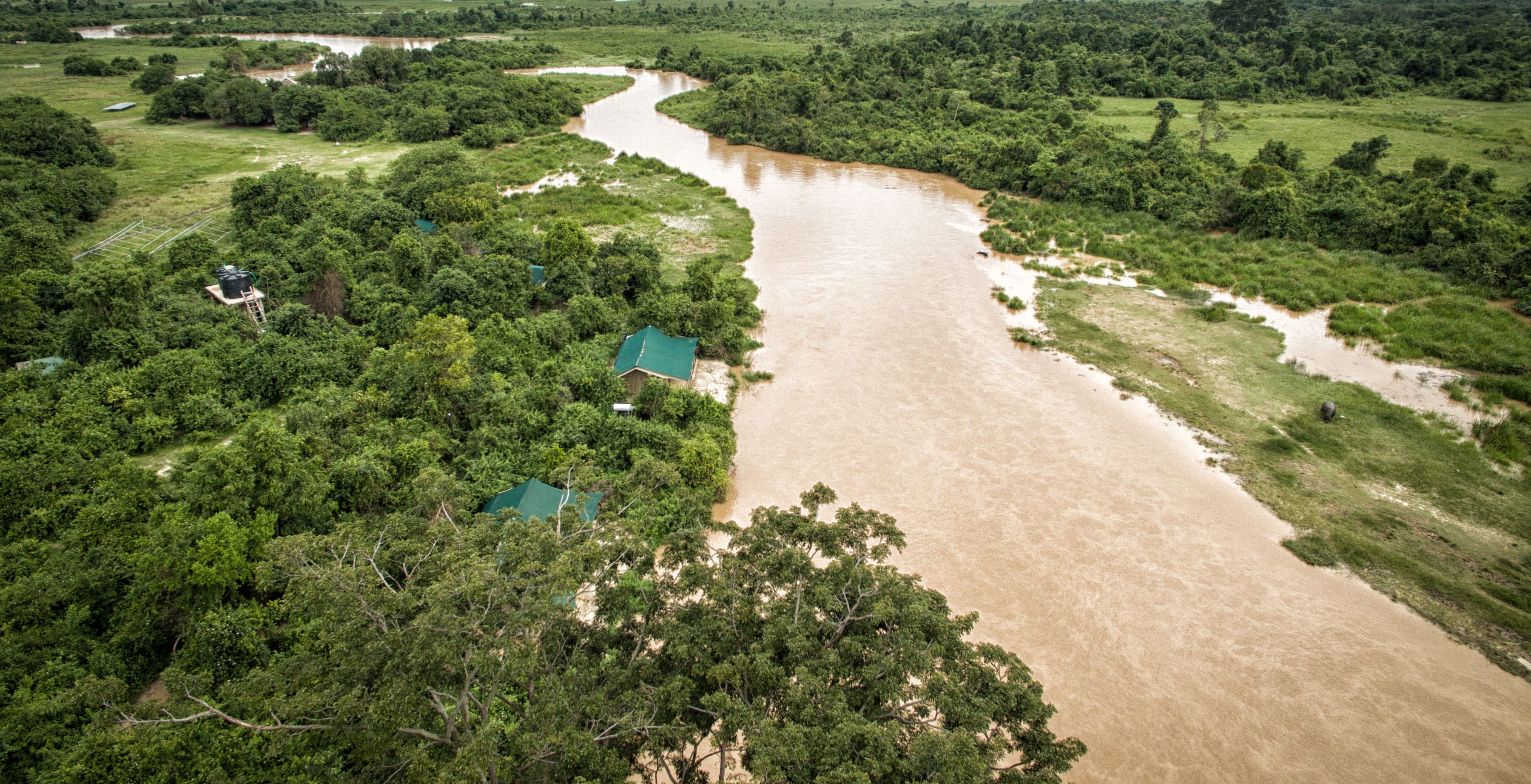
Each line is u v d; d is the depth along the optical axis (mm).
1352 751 29469
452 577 20656
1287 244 80625
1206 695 31688
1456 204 77375
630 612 23797
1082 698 31438
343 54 141250
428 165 92125
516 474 41469
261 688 20906
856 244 84562
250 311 57500
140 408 45219
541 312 65062
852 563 23594
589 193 96125
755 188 105562
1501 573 38125
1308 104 137500
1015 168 103062
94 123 119812
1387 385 55969
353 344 53656
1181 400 53625
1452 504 43125
